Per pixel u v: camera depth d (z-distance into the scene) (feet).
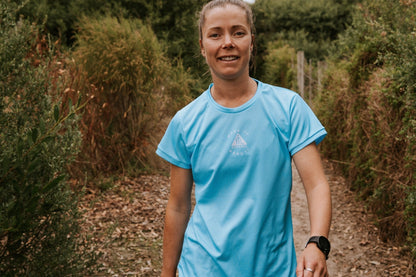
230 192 4.48
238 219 4.36
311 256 3.79
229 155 4.46
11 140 6.57
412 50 9.70
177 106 21.40
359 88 16.52
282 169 4.42
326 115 23.90
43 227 7.27
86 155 17.28
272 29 79.92
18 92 7.41
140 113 19.97
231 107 4.66
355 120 16.75
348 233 13.91
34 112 7.24
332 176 21.40
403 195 11.66
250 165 4.40
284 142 4.41
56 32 32.42
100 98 18.74
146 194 17.04
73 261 7.77
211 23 4.50
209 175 4.59
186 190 5.14
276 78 57.67
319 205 4.12
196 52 7.18
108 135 19.56
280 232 4.40
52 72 14.46
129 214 14.84
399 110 11.73
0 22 7.18
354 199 16.93
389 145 12.13
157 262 11.62
